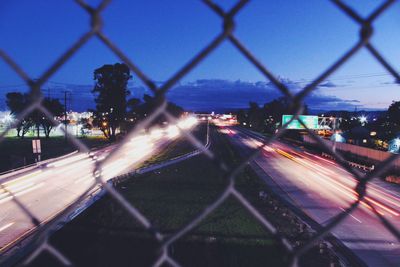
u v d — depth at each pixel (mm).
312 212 19969
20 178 26625
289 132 69875
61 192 22203
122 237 14180
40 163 33375
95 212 17734
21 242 13148
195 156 42438
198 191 23766
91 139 61844
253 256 13070
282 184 27625
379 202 22312
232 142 63094
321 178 30688
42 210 17969
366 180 1388
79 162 35188
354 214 19203
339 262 12727
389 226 1397
